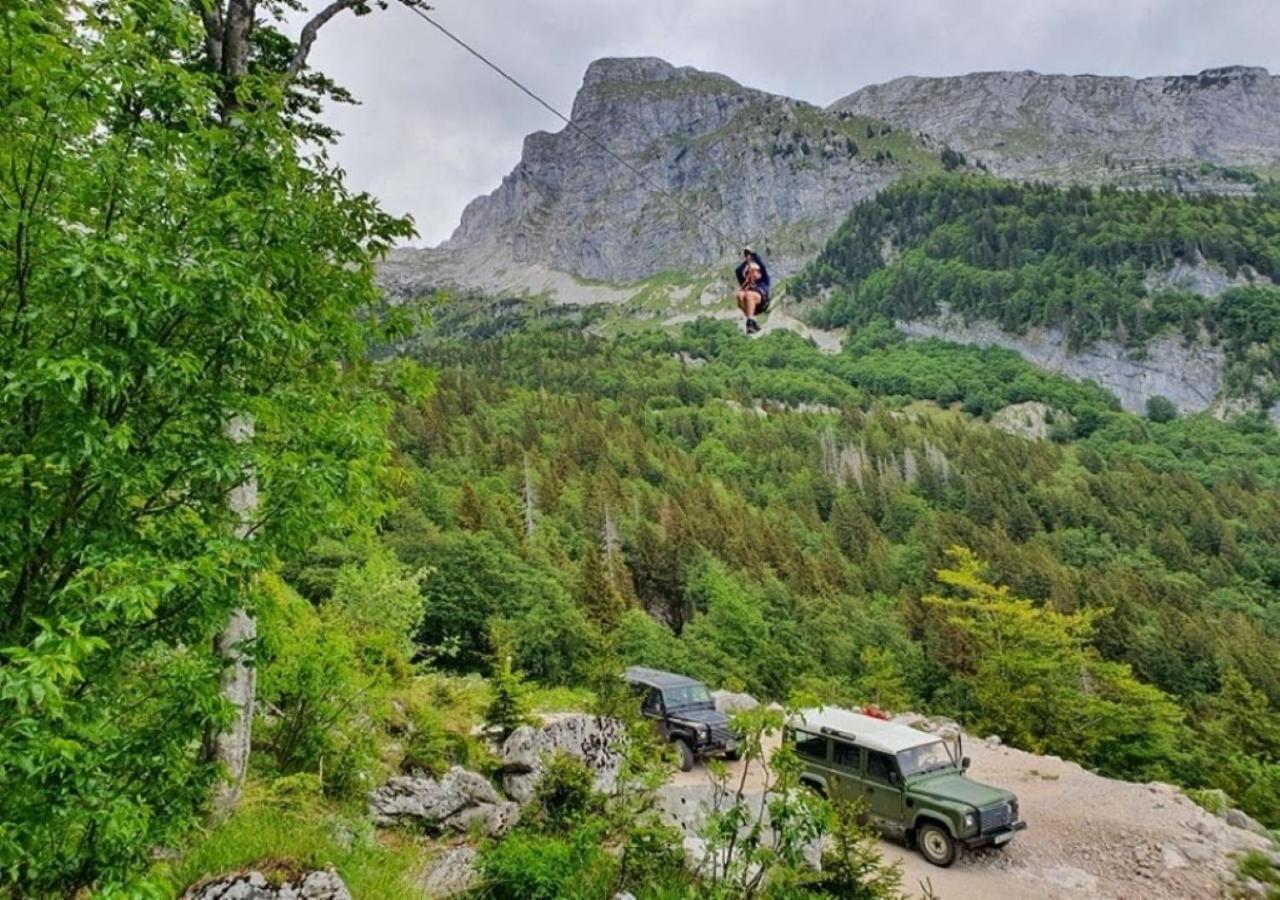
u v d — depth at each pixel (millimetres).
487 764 11219
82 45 4492
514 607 43531
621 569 67750
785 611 61344
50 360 3850
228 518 5102
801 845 8000
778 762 8078
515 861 7875
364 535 6273
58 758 3723
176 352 4418
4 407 4184
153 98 4867
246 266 4809
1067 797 15016
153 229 4578
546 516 82625
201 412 4680
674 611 71938
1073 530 105062
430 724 11312
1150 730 30922
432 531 49375
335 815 8117
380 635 11234
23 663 3785
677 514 84500
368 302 6172
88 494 4414
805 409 196875
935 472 132125
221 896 5621
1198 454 172500
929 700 49281
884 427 163000
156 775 4559
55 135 4172
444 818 9250
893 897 8070
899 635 57531
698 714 16281
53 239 4035
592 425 131375
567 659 39812
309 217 5582
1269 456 169375
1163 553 99812
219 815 7094
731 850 7918
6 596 4348
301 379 5969
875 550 91375
